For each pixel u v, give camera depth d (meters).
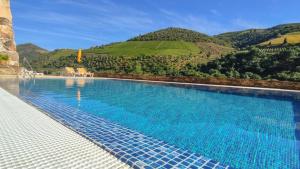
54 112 7.64
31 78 23.38
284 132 6.54
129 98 12.73
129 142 5.04
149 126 6.75
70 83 20.45
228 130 6.62
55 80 22.77
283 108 10.64
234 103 11.81
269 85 17.66
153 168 3.72
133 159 3.98
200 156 4.49
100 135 5.41
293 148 5.17
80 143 4.49
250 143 5.47
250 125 7.32
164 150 4.68
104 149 4.26
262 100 12.88
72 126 5.98
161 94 14.75
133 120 7.46
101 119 7.23
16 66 26.19
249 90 16.42
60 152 3.97
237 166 4.12
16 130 5.10
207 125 7.18
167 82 22.95
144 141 5.20
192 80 22.08
